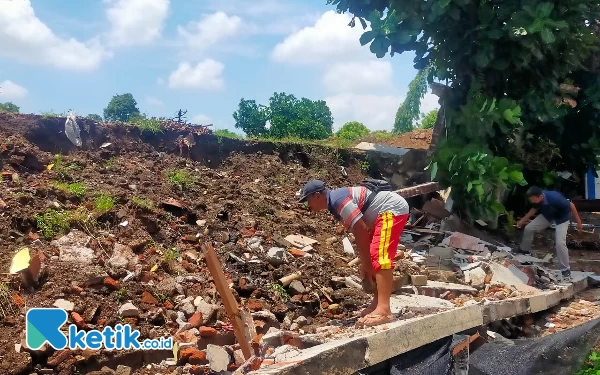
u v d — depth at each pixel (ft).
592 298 27.81
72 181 24.30
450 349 17.38
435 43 35.35
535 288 26.27
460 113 34.86
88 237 19.27
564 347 18.44
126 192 23.90
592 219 44.27
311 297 20.71
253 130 56.80
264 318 18.48
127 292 17.28
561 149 43.47
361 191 18.08
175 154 32.78
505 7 33.19
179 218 23.50
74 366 14.48
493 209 33.63
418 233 33.42
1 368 13.58
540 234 38.60
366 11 36.83
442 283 24.81
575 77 42.39
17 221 19.02
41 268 16.66
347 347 14.97
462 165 33.06
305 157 39.55
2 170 23.40
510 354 18.11
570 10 33.91
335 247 26.45
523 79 36.40
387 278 17.62
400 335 16.58
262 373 13.14
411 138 54.75
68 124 28.50
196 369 15.31
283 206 29.99
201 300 18.01
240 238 23.62
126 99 69.41
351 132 62.28
